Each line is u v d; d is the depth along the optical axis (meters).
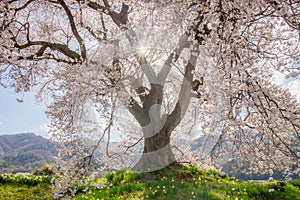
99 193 6.27
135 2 7.65
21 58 8.58
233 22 6.02
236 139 6.16
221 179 8.32
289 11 5.37
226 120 5.44
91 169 6.38
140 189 6.49
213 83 5.43
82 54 8.68
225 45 5.51
